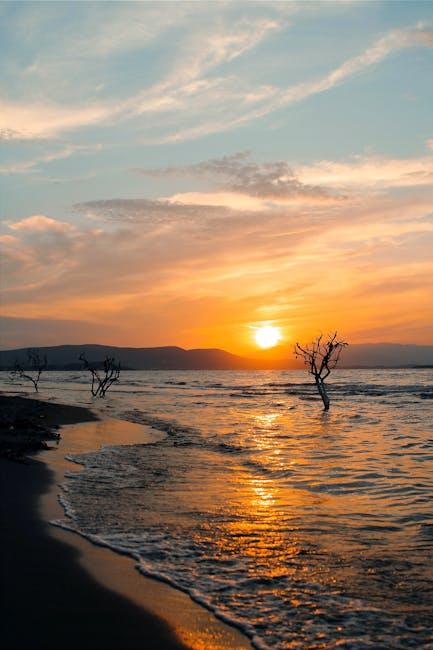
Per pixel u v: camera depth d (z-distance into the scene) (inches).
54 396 2529.5
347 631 243.6
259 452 809.5
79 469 620.4
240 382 5280.5
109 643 219.5
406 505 481.4
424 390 3097.9
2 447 745.6
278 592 284.8
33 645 213.9
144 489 519.2
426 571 318.0
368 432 1127.6
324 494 525.0
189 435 1021.8
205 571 309.9
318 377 1808.6
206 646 224.1
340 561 333.4
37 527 376.5
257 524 410.0
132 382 5167.3
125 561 318.0
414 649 228.8
